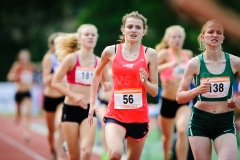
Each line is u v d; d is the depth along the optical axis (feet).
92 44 51.03
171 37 64.64
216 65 37.32
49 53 71.10
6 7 292.81
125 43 39.47
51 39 69.46
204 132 37.60
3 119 184.44
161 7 213.05
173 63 61.93
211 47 37.04
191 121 38.42
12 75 122.93
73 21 291.58
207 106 37.40
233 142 36.17
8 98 208.03
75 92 50.93
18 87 123.13
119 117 38.99
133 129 39.01
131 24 38.83
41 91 202.49
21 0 291.58
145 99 39.55
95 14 224.74
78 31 53.06
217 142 36.83
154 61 39.29
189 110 61.77
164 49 65.72
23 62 124.26
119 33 224.53
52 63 69.31
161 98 64.39
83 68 50.88
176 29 64.80
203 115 37.52
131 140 39.75
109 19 223.10
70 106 49.44
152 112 103.35
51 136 73.41
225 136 36.70
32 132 136.98
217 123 37.22
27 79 121.90
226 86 37.22
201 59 37.63
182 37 64.80
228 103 35.88
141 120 39.04
